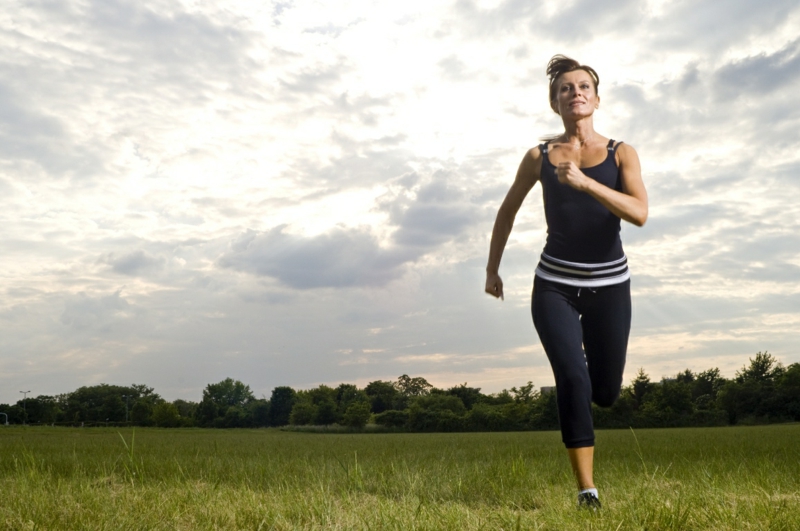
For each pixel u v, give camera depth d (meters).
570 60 4.01
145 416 135.88
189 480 4.64
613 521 2.86
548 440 21.92
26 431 49.25
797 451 8.68
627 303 3.99
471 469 5.67
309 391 126.75
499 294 4.54
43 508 3.35
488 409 83.31
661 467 5.86
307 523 3.11
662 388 67.88
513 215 4.41
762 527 2.75
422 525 2.82
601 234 3.84
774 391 71.50
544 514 3.14
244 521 3.16
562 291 3.90
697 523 2.89
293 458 8.32
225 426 127.94
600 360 4.06
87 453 9.21
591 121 4.00
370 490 4.60
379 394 129.12
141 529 2.95
